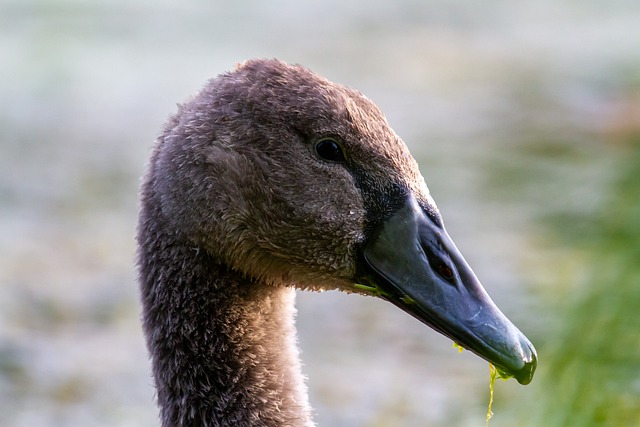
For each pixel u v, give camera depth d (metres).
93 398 11.73
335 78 22.70
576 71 23.53
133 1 26.53
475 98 22.03
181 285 7.39
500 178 17.67
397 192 7.29
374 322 13.39
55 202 16.81
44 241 15.49
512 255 14.49
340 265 7.30
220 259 7.34
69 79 21.77
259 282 7.46
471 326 7.04
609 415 9.62
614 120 20.22
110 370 12.34
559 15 27.91
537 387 10.37
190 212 7.24
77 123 20.06
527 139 19.64
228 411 7.43
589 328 10.59
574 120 20.67
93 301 13.86
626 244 12.16
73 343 12.88
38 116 20.23
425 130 20.17
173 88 21.44
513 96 22.06
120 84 21.62
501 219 15.91
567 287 12.94
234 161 7.16
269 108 7.20
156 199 7.38
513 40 25.95
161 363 7.54
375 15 27.55
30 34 23.81
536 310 12.70
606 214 14.32
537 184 17.30
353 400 11.45
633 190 14.02
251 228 7.22
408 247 7.23
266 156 7.18
